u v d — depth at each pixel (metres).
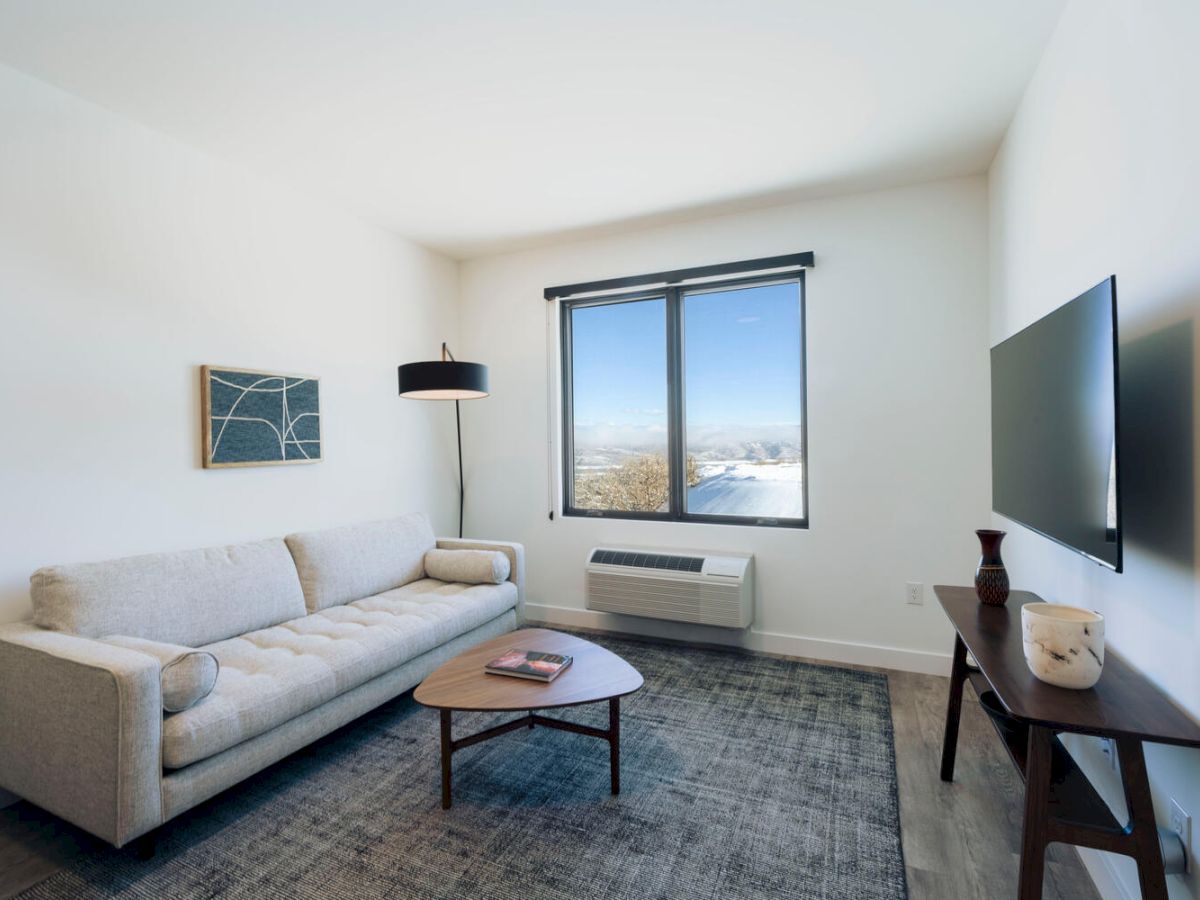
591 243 3.93
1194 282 1.21
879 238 3.21
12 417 2.12
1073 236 1.85
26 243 2.15
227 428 2.78
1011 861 1.72
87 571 2.11
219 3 1.80
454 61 2.11
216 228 2.79
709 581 3.38
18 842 1.87
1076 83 1.81
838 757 2.30
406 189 3.19
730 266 3.49
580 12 1.87
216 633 2.41
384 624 2.66
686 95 2.35
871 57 2.12
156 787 1.70
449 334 4.29
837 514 3.31
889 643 3.22
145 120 2.48
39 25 1.89
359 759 2.34
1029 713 1.25
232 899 1.62
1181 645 1.27
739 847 1.80
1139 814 1.20
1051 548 2.15
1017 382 2.01
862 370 3.25
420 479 3.99
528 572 4.15
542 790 2.11
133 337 2.47
